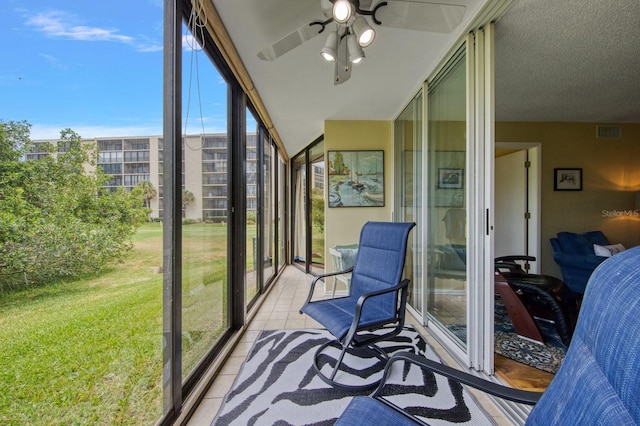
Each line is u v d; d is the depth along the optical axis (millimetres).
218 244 1945
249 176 2855
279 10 1504
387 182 3418
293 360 1823
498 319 2471
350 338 1503
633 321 527
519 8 1496
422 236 2453
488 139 1582
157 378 1178
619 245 3244
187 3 1382
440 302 2207
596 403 535
